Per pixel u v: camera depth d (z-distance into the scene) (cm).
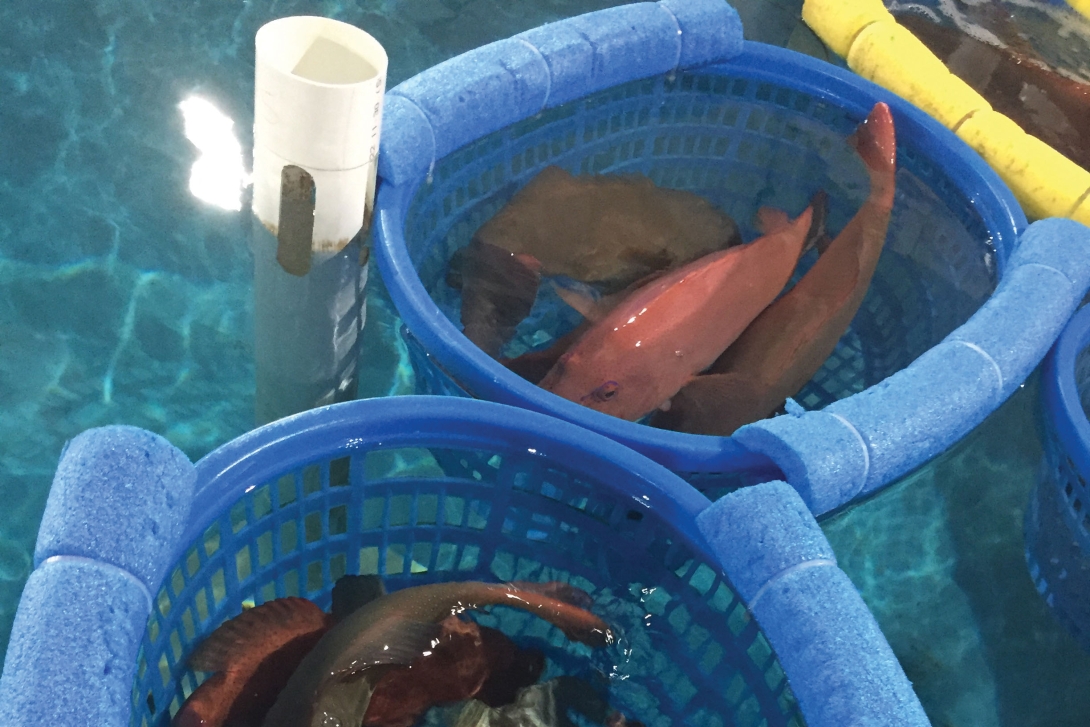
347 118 71
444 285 105
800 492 82
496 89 106
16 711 60
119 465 68
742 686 79
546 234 107
